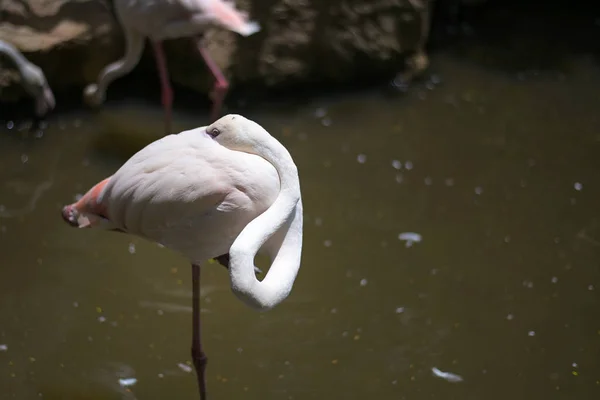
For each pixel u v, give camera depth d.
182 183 2.60
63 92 5.19
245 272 2.29
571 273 3.77
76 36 5.04
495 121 5.02
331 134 4.92
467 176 4.49
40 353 3.31
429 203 4.27
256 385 3.19
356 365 3.29
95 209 2.88
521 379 3.20
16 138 4.80
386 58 5.41
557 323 3.49
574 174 4.48
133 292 3.67
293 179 2.50
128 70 4.78
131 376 3.22
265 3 5.19
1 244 3.91
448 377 3.22
